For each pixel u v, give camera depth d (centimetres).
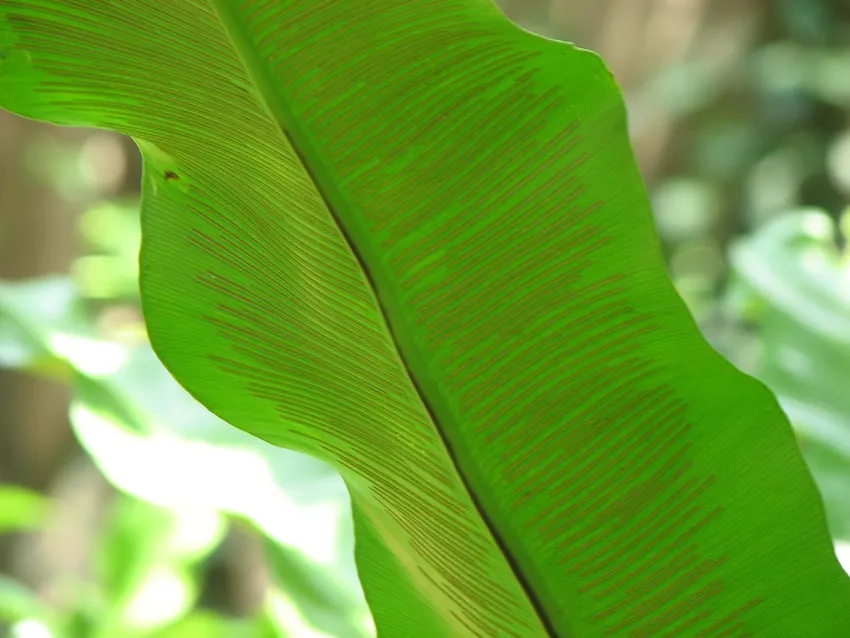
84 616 87
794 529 32
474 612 36
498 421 32
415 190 30
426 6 28
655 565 33
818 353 72
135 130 32
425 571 36
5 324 64
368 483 36
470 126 29
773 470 32
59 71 31
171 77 30
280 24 28
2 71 31
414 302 31
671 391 31
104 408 58
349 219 30
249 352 34
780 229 78
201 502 56
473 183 30
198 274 34
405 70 28
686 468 32
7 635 87
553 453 32
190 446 59
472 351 31
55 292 67
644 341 31
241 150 31
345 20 28
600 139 29
